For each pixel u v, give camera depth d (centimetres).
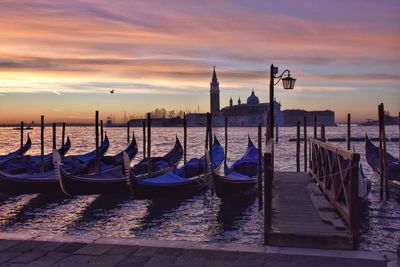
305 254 597
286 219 907
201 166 2203
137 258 581
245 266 554
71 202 1883
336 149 930
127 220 1567
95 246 628
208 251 607
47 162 2672
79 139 10969
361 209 1653
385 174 1806
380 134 1819
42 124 2497
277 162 4062
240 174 1980
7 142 9188
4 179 1889
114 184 1895
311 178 1644
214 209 1722
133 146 2709
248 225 1455
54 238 664
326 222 860
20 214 1680
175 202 1858
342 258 580
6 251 609
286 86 1617
